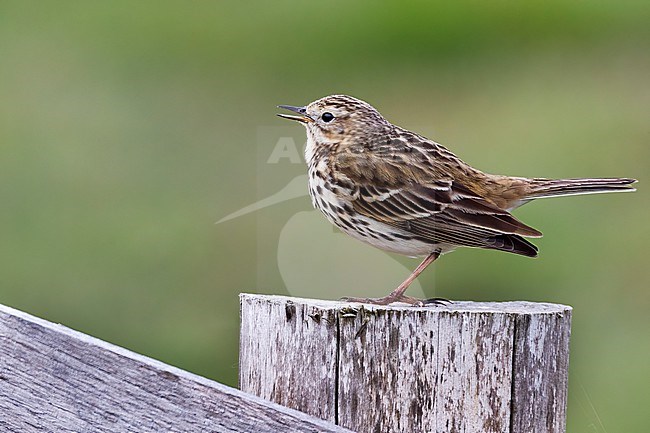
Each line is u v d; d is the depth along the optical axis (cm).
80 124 1809
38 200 1633
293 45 1944
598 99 1828
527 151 1714
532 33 1967
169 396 586
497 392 608
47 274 1494
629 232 1541
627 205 1590
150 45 1955
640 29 1973
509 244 868
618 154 1695
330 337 616
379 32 1947
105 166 1705
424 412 607
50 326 599
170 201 1625
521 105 1825
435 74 1889
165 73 1911
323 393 617
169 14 2016
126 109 1833
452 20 1966
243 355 655
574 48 1958
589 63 1923
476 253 1454
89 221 1598
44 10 2047
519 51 1950
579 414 1191
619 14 1997
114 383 591
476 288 1438
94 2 2067
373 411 610
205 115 1836
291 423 576
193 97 1869
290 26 1983
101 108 1842
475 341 607
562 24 1991
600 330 1430
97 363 593
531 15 1980
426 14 1966
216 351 1395
